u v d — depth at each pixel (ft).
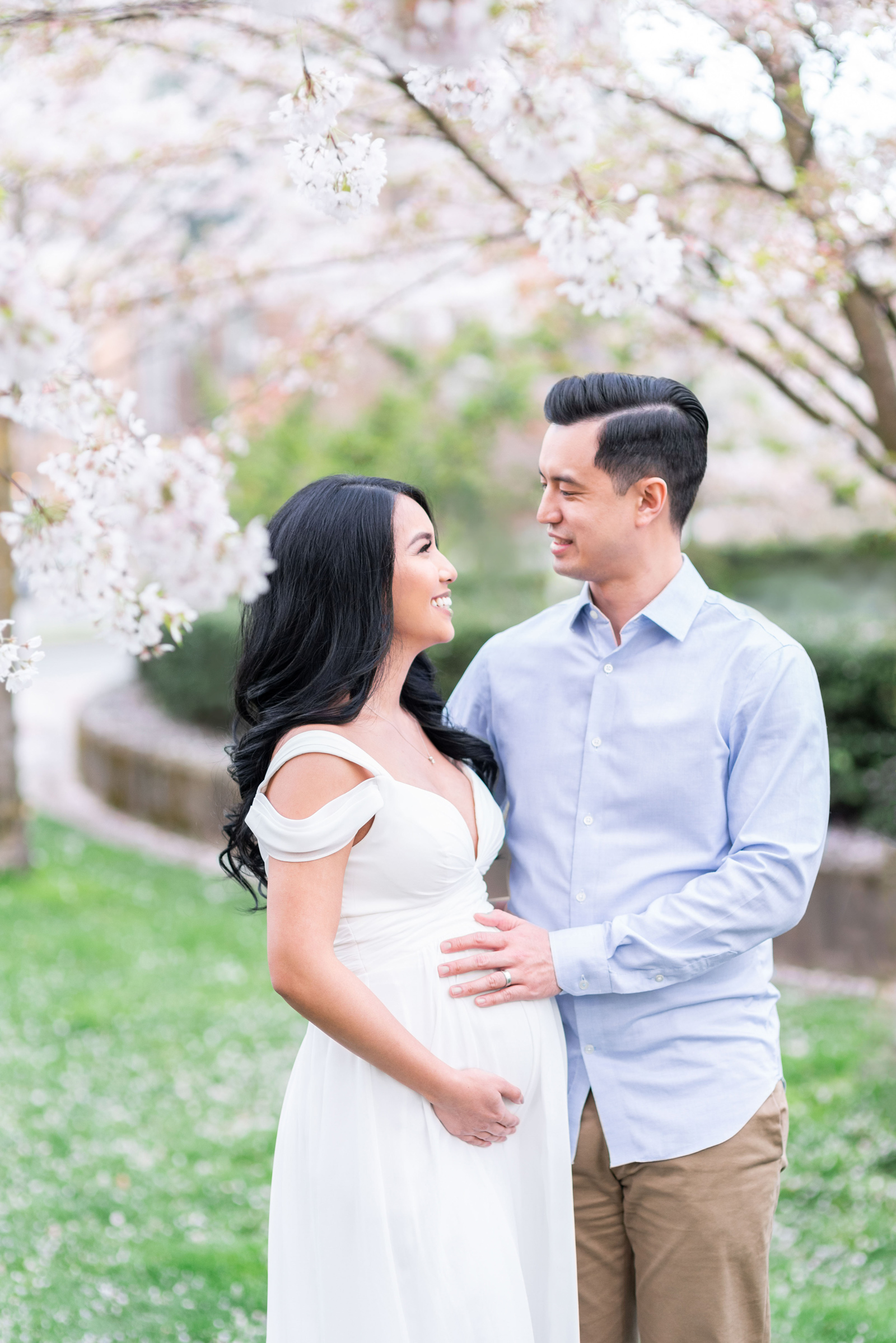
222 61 11.37
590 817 6.40
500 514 30.35
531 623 7.10
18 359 3.61
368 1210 5.58
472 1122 5.68
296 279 18.28
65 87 13.87
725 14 8.19
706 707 6.28
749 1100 6.14
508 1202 5.97
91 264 16.56
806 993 17.29
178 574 4.07
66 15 7.24
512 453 29.91
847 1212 11.20
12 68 12.03
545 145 4.76
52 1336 8.73
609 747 6.41
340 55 9.22
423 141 12.23
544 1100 6.08
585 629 6.77
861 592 30.25
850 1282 10.01
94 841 26.03
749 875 5.98
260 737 5.95
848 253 9.73
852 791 19.95
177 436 15.24
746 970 6.34
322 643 5.98
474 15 3.83
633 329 16.25
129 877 23.41
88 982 17.72
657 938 5.97
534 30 5.09
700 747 6.26
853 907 17.95
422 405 28.66
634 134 10.93
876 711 20.03
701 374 20.93
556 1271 6.07
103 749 29.66
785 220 9.64
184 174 14.99
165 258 16.19
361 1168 5.64
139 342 18.08
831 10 7.45
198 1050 15.34
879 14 7.34
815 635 20.74
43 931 19.86
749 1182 6.09
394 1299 5.50
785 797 6.08
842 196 9.14
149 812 27.86
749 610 6.51
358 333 14.84
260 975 18.30
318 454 28.30
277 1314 5.96
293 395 15.74
